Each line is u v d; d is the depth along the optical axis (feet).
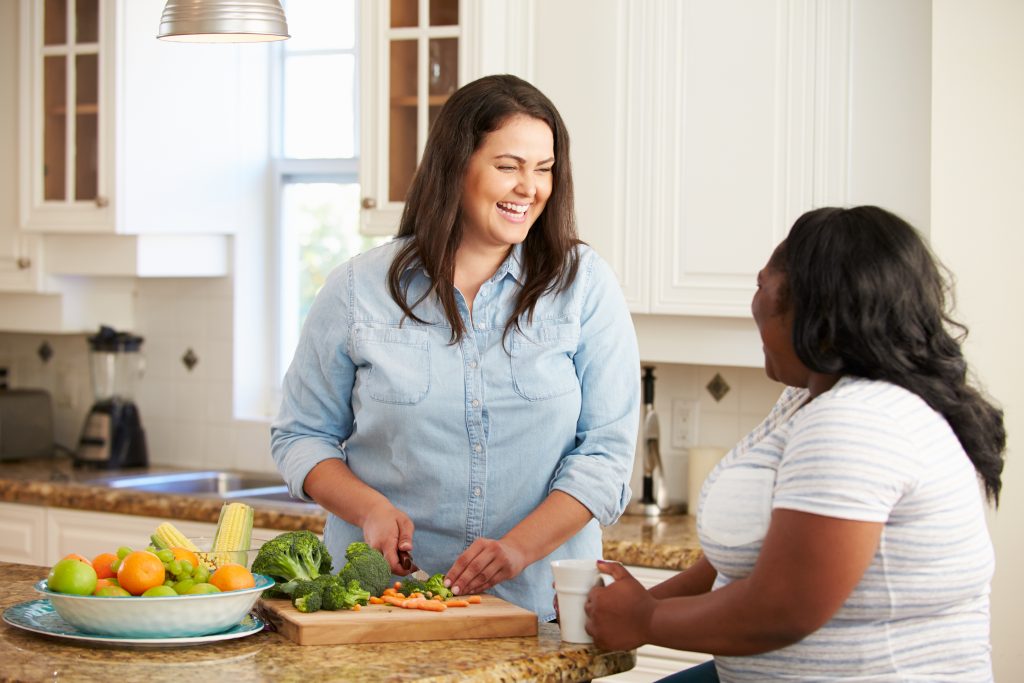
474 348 6.87
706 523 5.47
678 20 10.13
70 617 5.60
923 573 4.99
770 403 11.32
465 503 6.89
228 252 13.71
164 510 11.53
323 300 7.09
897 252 5.09
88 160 12.58
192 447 13.96
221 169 13.39
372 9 10.89
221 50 13.33
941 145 9.04
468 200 6.76
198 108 13.12
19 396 14.07
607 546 9.98
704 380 11.55
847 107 9.71
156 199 12.76
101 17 12.37
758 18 9.91
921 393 5.07
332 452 7.06
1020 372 8.89
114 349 13.55
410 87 10.85
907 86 9.55
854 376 5.15
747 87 9.96
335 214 13.73
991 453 5.31
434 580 6.18
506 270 6.91
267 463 13.51
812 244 5.17
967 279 8.99
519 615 5.90
